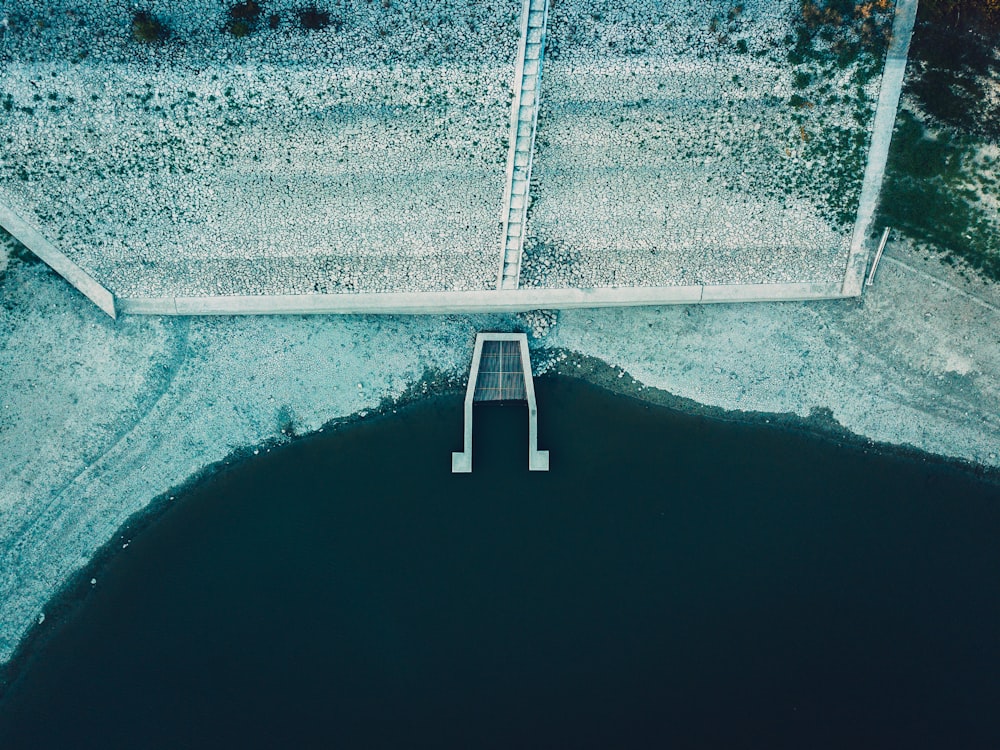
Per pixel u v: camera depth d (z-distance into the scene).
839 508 27.62
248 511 27.50
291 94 23.69
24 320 25.98
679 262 26.28
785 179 25.47
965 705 27.61
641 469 27.84
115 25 22.92
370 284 26.19
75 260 25.33
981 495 27.86
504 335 26.91
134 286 25.84
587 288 26.47
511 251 25.89
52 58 23.02
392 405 27.62
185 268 25.70
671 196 25.52
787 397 27.83
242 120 23.91
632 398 27.75
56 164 24.08
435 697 27.08
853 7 23.77
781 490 27.75
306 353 27.12
